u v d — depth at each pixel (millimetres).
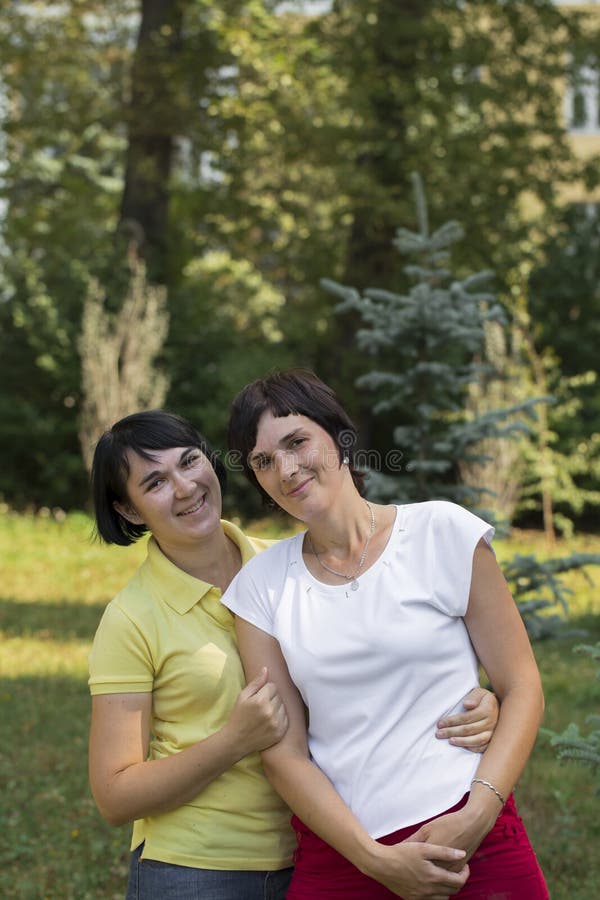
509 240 16312
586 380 15336
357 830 2352
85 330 15594
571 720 6715
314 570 2580
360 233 16328
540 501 16500
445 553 2504
